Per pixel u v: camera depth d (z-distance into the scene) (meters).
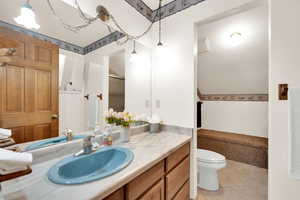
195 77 1.62
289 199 1.11
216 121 3.23
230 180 2.01
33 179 0.72
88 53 1.30
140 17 1.77
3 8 0.83
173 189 1.25
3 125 0.83
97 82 1.39
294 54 1.08
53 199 0.57
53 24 1.06
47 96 1.04
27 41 0.93
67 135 1.15
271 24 1.16
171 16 1.77
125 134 1.35
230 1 1.37
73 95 1.21
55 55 1.08
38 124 0.99
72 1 1.14
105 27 1.41
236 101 2.98
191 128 1.60
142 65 1.83
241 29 2.03
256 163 2.42
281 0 1.12
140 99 1.82
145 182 0.92
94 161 1.03
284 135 1.12
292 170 1.10
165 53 1.81
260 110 2.73
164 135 1.62
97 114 1.39
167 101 1.79
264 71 2.44
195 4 1.59
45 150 0.96
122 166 0.83
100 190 0.63
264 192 1.75
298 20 1.07
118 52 1.58
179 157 1.37
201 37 2.37
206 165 1.76
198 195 1.70
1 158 0.51
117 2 1.50
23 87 0.91
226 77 2.84
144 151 1.11
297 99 1.08
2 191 0.62
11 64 0.86
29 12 0.88
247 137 2.73
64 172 0.85
